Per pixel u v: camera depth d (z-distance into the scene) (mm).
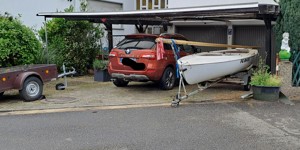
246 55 10734
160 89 11266
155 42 10758
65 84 11734
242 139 6254
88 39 14836
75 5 17297
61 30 14414
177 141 6141
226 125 7145
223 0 14875
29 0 15242
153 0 20328
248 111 8312
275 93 9312
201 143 6035
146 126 7086
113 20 12758
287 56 10070
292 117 7754
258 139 6254
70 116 7930
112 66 11102
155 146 5887
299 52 10688
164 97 10062
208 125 7152
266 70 9812
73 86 12016
